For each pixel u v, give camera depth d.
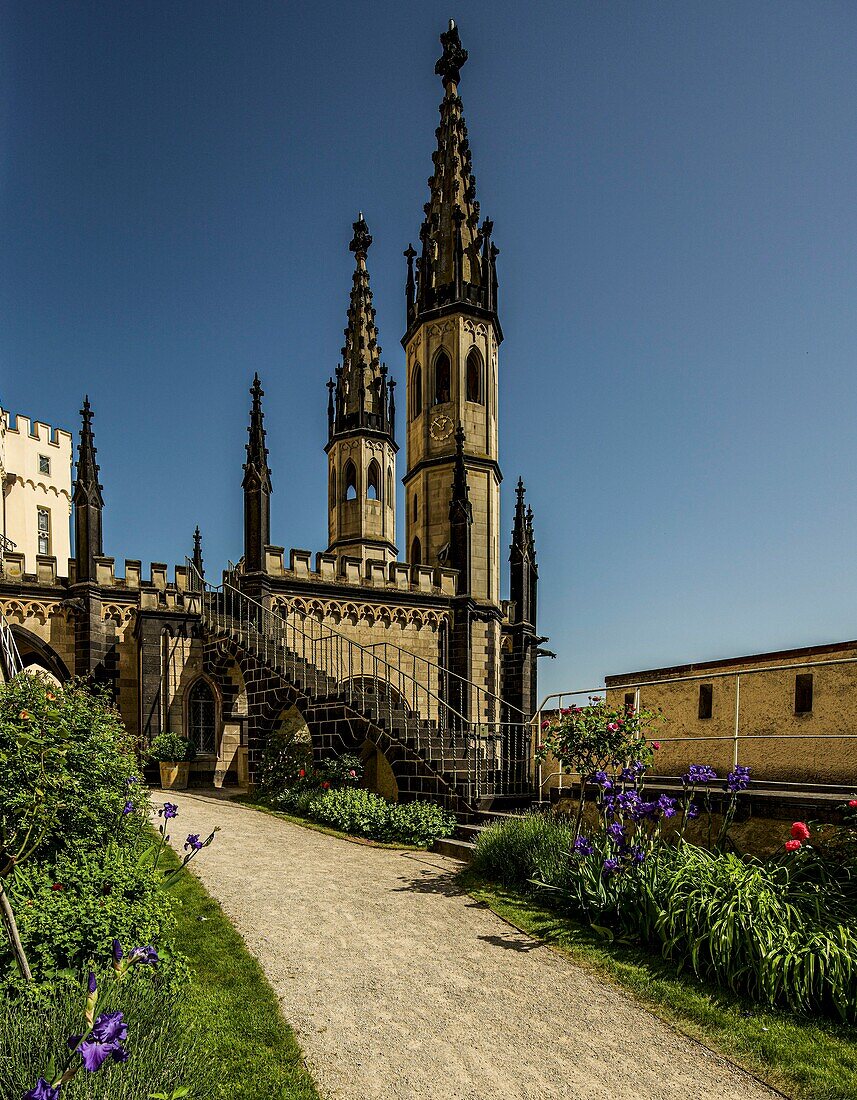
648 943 7.04
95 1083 3.33
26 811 6.00
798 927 6.14
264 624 22.31
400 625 25.19
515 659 28.97
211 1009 5.28
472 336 29.33
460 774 13.73
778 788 10.09
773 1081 4.70
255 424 23.72
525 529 30.23
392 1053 4.98
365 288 40.31
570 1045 5.16
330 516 39.50
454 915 8.09
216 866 9.84
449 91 32.09
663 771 12.18
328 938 7.20
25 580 23.66
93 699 10.25
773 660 10.49
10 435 53.34
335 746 16.30
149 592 23.47
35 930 5.16
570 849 8.99
